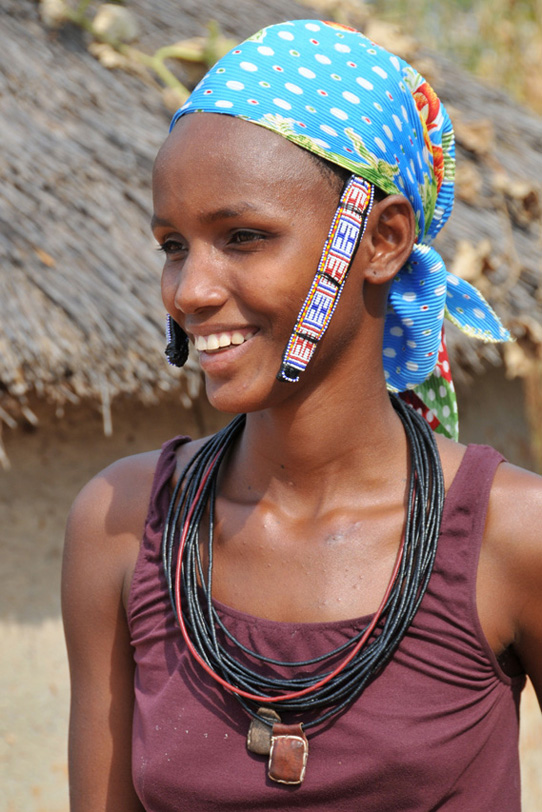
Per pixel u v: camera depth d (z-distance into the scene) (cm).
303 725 118
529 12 785
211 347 118
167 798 123
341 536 125
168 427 345
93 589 139
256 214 113
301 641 121
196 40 401
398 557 122
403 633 119
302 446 125
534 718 414
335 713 118
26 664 332
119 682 140
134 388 282
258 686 121
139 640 132
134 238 313
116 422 337
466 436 405
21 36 380
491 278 361
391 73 125
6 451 325
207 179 113
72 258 296
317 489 127
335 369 123
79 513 142
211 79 119
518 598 121
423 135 130
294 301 115
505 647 124
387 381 145
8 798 331
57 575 335
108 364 278
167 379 285
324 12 492
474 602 119
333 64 120
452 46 795
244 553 128
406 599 119
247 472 132
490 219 380
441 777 117
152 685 129
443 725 118
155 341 283
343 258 115
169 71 397
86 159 334
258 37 121
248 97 115
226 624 125
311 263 116
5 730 331
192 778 121
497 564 121
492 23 790
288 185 114
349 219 116
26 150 328
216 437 139
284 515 128
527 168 425
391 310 137
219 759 121
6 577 329
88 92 367
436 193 135
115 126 355
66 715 338
